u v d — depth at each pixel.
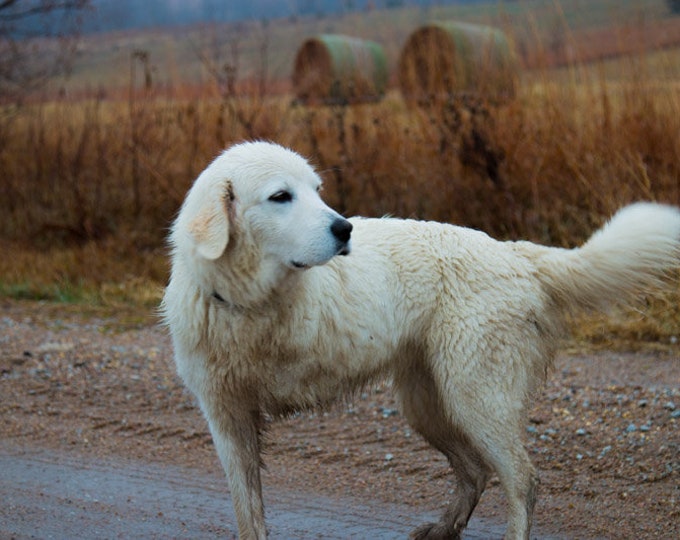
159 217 11.30
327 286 4.66
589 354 7.56
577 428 6.16
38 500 5.47
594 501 5.26
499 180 9.79
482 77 10.48
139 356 8.09
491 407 4.76
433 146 10.30
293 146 10.92
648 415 6.22
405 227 5.04
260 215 4.43
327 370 4.75
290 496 5.52
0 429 6.68
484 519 5.25
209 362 4.59
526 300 4.86
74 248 11.33
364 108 11.54
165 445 6.35
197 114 11.32
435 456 5.95
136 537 4.97
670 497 5.19
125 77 14.14
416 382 5.14
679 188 9.04
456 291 4.84
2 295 10.29
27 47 13.06
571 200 9.58
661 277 5.16
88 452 6.27
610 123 9.55
